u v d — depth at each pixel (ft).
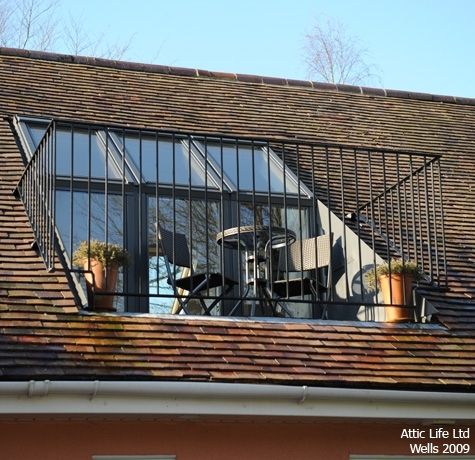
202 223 33.19
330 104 44.86
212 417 25.90
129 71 42.57
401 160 40.63
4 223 30.07
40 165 29.96
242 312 30.86
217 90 43.01
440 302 30.91
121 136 35.83
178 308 30.96
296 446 26.94
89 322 26.68
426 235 34.63
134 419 25.57
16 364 24.17
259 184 35.29
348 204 35.37
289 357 27.20
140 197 30.22
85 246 28.40
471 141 44.60
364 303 29.91
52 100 37.91
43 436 24.77
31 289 27.35
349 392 26.32
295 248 32.19
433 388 27.35
